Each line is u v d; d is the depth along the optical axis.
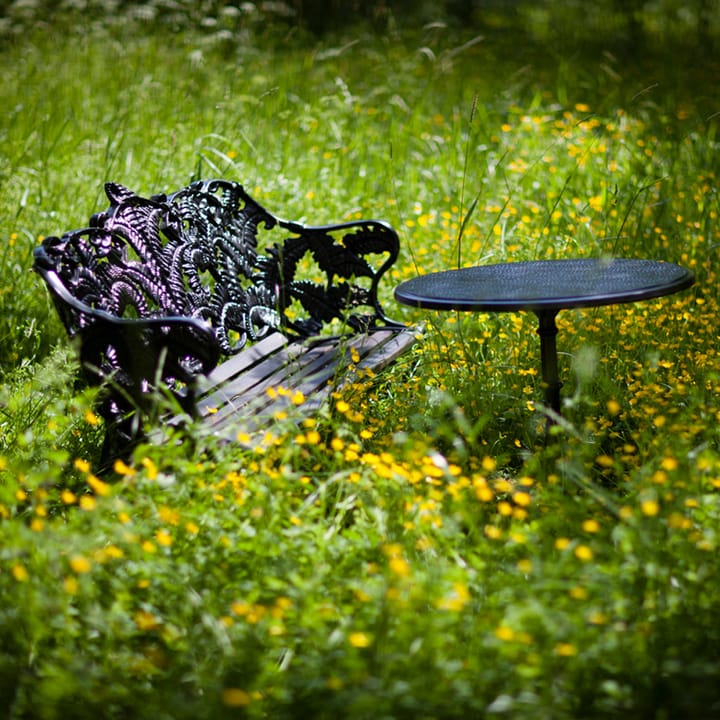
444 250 12.58
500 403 8.34
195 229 9.23
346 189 15.20
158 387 6.63
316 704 4.38
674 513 5.22
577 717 4.50
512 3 32.12
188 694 4.86
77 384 9.47
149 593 5.27
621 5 29.69
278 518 5.55
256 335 9.59
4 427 8.09
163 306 8.55
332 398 7.70
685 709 4.38
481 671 4.56
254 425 7.13
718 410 7.44
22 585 5.00
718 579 5.07
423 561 5.46
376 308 10.14
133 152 14.96
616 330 9.44
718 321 9.70
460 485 5.80
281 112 17.50
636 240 11.91
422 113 19.16
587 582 4.80
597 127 16.50
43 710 4.46
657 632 4.73
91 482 5.59
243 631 4.80
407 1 28.16
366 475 6.01
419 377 8.95
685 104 18.53
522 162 15.55
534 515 6.07
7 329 10.80
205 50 20.88
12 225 12.38
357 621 4.64
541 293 7.22
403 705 4.26
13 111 16.64
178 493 5.66
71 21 21.75
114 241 8.31
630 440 7.99
